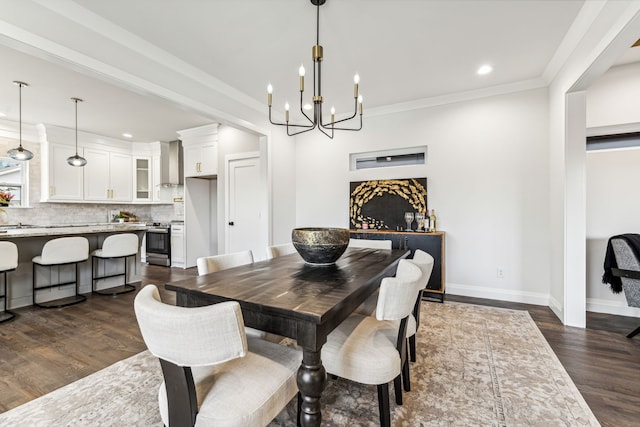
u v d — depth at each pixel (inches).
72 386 72.3
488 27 90.9
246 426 38.0
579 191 104.8
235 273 67.4
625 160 118.7
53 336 100.7
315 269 71.9
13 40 68.4
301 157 183.3
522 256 132.4
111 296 147.2
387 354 53.1
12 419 60.7
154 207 264.1
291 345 91.6
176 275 194.2
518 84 130.2
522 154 131.8
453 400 66.2
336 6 80.9
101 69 85.2
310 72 119.6
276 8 81.7
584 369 78.7
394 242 141.3
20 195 191.2
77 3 78.0
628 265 96.8
